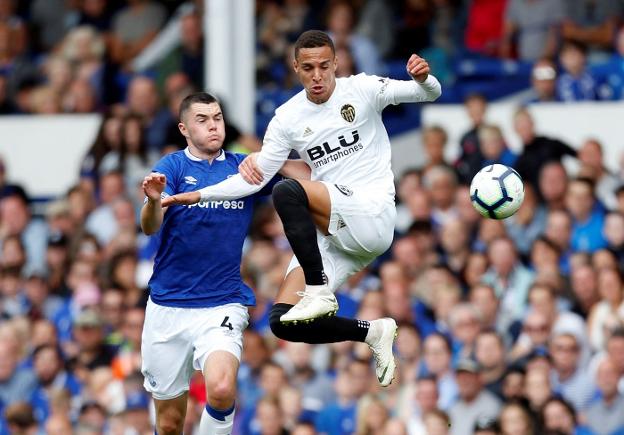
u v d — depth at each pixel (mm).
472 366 36906
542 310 37969
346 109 25547
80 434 40156
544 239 40125
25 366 43344
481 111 45344
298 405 38594
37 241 48625
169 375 27812
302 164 26828
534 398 36062
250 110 47094
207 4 46906
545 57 49969
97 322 42594
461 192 43156
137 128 48688
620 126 46812
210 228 27188
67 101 53688
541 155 43875
